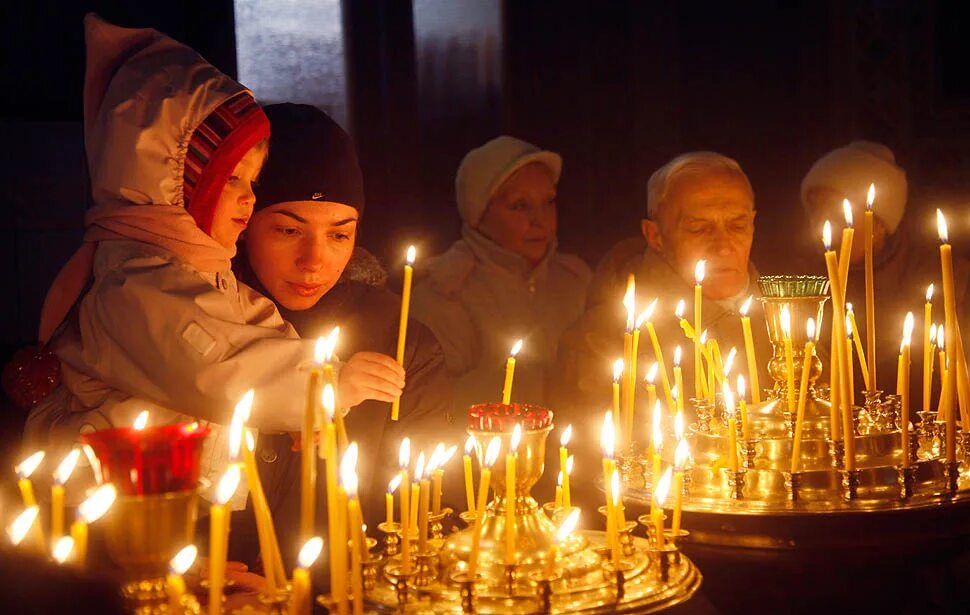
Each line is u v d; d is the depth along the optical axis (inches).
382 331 96.0
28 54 156.9
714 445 77.7
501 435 61.3
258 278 89.2
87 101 78.8
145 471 48.8
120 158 75.5
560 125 200.8
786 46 202.1
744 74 203.6
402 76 191.9
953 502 69.5
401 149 192.9
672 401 81.9
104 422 73.8
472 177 162.1
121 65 78.3
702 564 70.9
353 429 93.1
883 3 193.0
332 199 86.7
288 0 184.4
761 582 70.0
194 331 71.9
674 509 63.6
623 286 117.2
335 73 188.4
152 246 75.5
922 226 192.1
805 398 72.4
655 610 57.3
